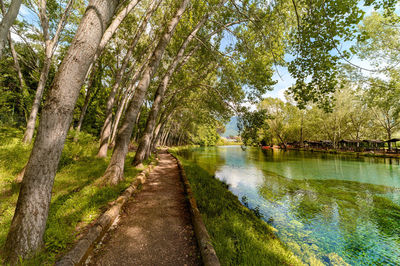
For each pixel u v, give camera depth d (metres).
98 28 2.23
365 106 24.97
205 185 6.87
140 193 4.80
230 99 10.17
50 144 1.98
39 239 1.97
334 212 5.49
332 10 4.14
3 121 11.09
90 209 3.16
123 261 2.12
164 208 3.85
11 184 4.02
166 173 8.14
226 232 3.20
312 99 5.13
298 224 4.68
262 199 6.50
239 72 9.20
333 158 20.69
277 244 3.47
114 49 12.34
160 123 15.44
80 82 2.15
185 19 8.76
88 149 9.72
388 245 3.81
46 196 2.03
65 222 2.67
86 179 5.10
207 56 9.87
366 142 30.30
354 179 10.02
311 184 8.88
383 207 5.94
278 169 13.06
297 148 38.81
